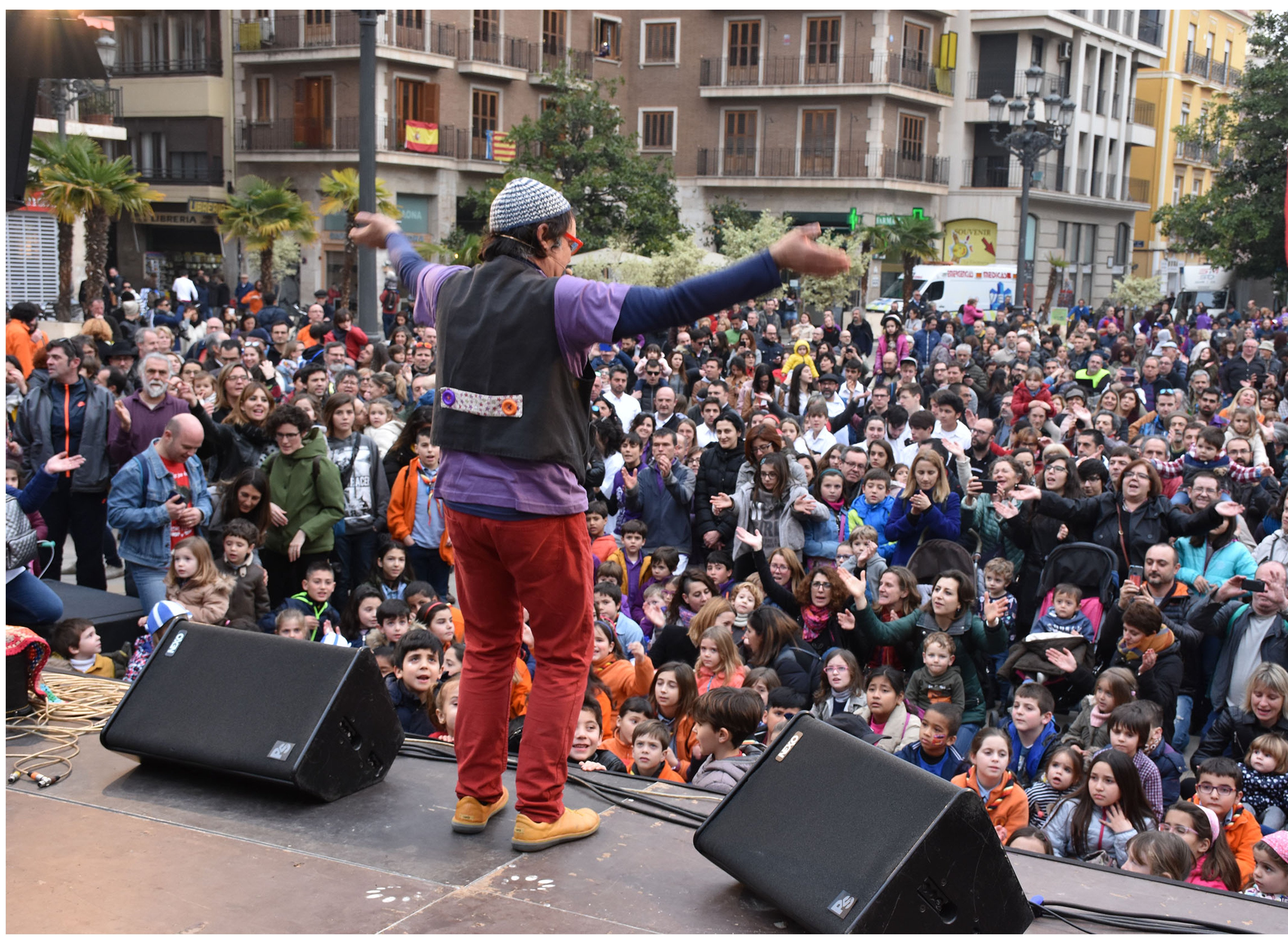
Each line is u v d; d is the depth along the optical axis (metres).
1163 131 47.06
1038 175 38.53
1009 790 4.71
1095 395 13.89
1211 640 6.35
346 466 7.68
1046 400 11.03
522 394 2.51
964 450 8.73
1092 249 44.00
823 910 2.24
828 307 28.62
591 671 5.67
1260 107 32.97
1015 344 17.89
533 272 2.58
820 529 7.45
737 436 8.12
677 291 2.35
